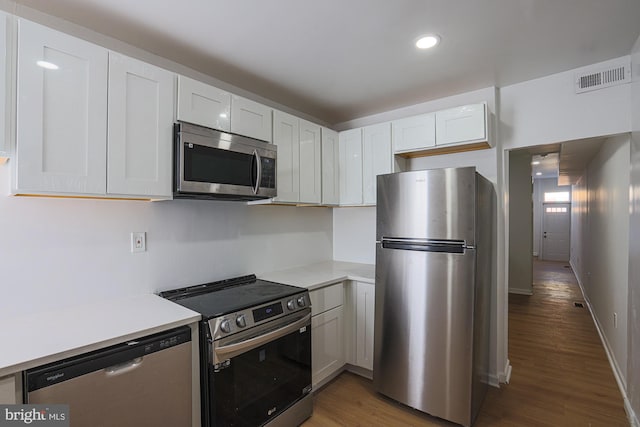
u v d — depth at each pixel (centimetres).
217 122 195
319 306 239
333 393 245
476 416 208
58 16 164
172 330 150
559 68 226
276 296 200
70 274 167
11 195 145
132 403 134
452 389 203
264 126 226
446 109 258
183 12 162
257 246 268
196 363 159
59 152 134
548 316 425
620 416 212
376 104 296
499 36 185
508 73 233
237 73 233
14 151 123
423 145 261
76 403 119
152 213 200
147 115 163
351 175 301
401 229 223
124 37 185
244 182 204
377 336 236
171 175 174
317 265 320
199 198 198
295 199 254
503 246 258
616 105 213
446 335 205
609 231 313
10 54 122
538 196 1005
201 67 223
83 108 141
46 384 113
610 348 297
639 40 186
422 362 213
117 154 152
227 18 167
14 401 108
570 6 158
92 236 174
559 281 657
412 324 217
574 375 268
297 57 210
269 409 187
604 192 337
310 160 272
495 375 252
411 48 198
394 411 222
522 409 221
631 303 211
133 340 136
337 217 351
